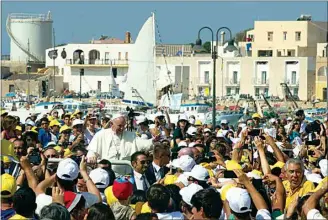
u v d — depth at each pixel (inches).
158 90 4254.4
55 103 4001.0
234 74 6501.0
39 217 594.6
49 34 6417.3
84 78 6604.3
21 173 717.9
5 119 896.3
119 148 892.0
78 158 843.4
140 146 896.3
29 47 6318.9
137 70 3614.7
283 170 725.9
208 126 1732.3
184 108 4087.1
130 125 1293.1
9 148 751.1
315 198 577.3
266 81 6417.3
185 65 6407.5
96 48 6638.8
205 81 6437.0
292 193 705.0
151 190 597.6
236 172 628.4
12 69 6264.8
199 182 705.6
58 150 920.9
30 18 6363.2
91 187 660.7
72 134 1213.1
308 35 6545.3
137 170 778.2
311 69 6318.9
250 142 916.0
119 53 6638.8
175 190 651.5
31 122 1461.6
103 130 900.0
